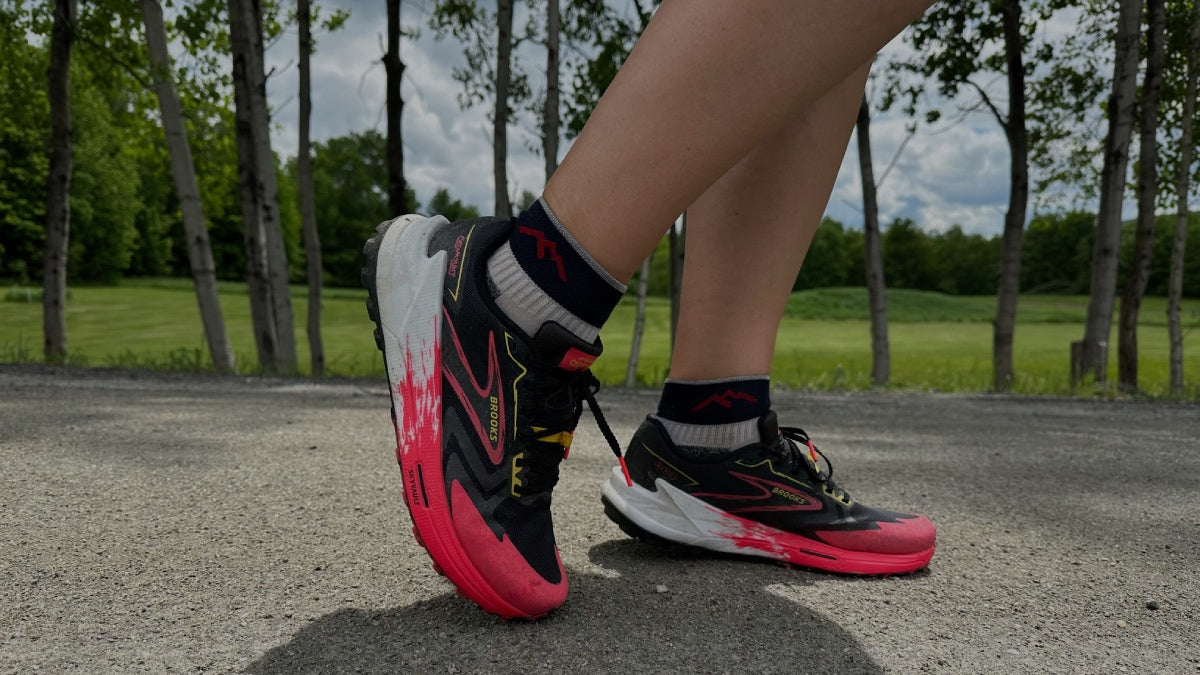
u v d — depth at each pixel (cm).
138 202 4372
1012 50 646
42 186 3778
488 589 77
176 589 85
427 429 79
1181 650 79
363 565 95
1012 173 666
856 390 556
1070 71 683
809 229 109
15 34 690
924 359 1483
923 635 81
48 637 72
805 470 105
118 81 746
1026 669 74
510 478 79
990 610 90
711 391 106
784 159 102
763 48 64
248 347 1523
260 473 147
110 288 4028
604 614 84
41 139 840
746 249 104
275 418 238
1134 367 580
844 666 73
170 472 144
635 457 110
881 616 87
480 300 79
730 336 105
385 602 84
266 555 98
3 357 600
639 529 107
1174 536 125
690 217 108
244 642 72
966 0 629
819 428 288
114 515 114
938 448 230
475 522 77
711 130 67
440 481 77
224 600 83
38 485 129
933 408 402
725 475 105
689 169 69
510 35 601
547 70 575
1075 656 77
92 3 631
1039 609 91
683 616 84
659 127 68
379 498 129
